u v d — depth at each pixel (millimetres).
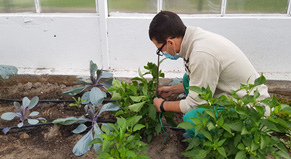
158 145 2113
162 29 1727
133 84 2008
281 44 2889
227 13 2879
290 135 2088
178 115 2498
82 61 3160
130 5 2928
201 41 1690
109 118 2447
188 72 1998
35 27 2996
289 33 2824
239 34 2875
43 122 2369
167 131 2277
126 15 2977
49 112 2559
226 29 2863
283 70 3025
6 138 2203
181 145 2125
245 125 1544
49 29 3000
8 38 3066
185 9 2896
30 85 2980
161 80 2920
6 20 2969
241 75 1715
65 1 2938
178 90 2338
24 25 2990
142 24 2900
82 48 3082
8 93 2859
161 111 1966
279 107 1449
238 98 1542
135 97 1829
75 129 2199
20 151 2047
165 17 1729
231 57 1679
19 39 3068
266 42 2895
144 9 2939
